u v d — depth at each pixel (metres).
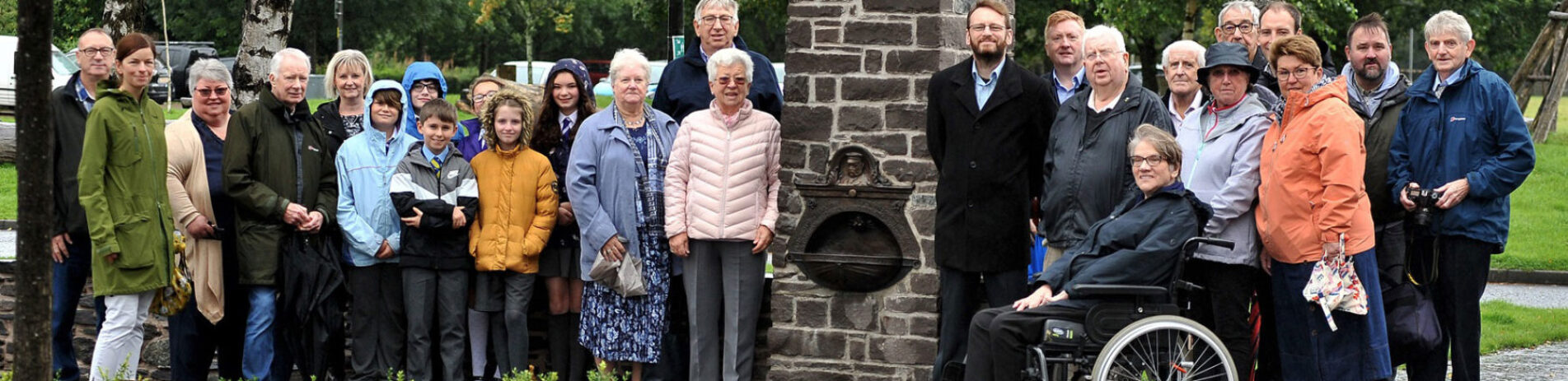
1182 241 5.64
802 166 6.76
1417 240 6.32
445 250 6.75
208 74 6.75
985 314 5.83
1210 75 6.00
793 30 6.72
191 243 6.76
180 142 6.71
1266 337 6.30
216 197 6.76
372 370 6.89
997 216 6.18
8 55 20.78
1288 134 5.78
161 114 6.59
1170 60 6.27
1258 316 6.13
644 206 6.71
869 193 6.67
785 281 6.88
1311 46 5.79
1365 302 5.73
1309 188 5.72
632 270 6.58
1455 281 6.24
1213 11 22.97
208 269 6.76
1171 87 6.29
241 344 7.10
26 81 4.66
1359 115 6.31
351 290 6.96
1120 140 6.01
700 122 6.71
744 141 6.67
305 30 43.25
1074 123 6.11
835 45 6.67
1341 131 5.63
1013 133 6.18
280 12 11.21
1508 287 12.29
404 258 6.74
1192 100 6.36
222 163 6.76
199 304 6.75
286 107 6.73
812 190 6.75
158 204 6.43
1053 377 5.73
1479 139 6.15
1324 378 5.84
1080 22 6.76
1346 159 5.62
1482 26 28.94
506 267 6.74
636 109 6.75
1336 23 25.02
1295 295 5.83
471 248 6.79
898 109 6.60
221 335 7.07
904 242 6.66
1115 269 5.61
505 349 6.95
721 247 6.72
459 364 6.81
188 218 6.67
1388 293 6.24
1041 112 6.21
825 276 6.79
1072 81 6.79
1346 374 5.83
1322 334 5.83
